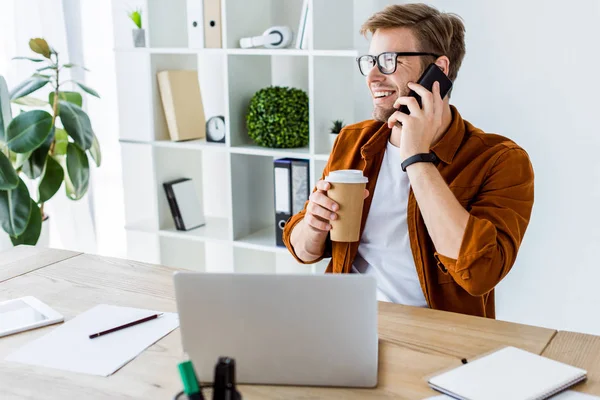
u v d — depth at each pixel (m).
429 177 1.60
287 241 1.89
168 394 1.15
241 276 1.14
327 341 1.15
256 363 1.18
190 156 3.16
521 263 2.63
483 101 2.56
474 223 1.54
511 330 1.36
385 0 2.61
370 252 1.84
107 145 3.46
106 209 3.54
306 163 2.60
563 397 1.09
